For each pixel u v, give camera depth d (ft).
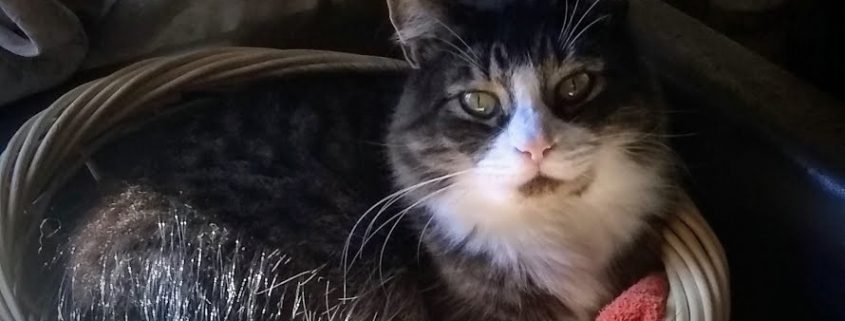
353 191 1.42
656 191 1.32
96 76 1.68
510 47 1.17
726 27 1.91
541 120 1.15
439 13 1.22
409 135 1.29
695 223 1.30
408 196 1.33
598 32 1.20
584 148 1.18
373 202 1.41
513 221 1.28
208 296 1.30
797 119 1.26
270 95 1.52
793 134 1.24
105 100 1.46
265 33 1.80
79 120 1.42
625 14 1.26
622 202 1.31
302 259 1.36
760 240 1.34
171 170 1.42
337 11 1.85
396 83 1.55
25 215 1.31
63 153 1.39
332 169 1.44
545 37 1.17
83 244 1.36
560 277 1.34
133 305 1.29
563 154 1.16
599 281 1.36
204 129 1.47
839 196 1.18
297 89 1.54
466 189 1.26
